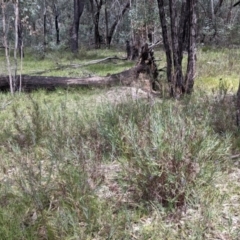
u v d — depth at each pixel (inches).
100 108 214.5
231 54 505.4
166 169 122.5
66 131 185.6
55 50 729.6
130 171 128.2
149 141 132.0
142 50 340.5
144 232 111.2
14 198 127.4
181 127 137.3
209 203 120.0
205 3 783.7
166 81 321.7
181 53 283.9
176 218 117.1
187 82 284.2
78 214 115.8
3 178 148.0
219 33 701.9
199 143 130.6
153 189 125.0
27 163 153.0
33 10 413.7
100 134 173.5
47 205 124.6
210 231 111.0
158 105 211.6
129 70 334.0
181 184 122.4
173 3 277.7
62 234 108.9
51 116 214.7
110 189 133.3
